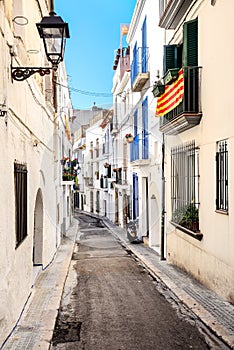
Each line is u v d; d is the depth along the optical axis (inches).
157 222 670.5
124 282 402.6
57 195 666.2
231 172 295.6
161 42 556.1
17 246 263.4
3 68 218.4
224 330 245.4
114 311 299.1
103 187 1384.1
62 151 840.3
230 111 297.0
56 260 544.4
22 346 221.0
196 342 234.7
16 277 259.4
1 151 215.5
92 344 234.1
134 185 850.8
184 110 374.6
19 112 271.7
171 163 490.3
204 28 362.6
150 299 333.1
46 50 251.8
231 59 294.0
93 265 515.5
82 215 1636.3
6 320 225.9
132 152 849.5
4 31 219.0
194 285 367.6
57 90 660.7
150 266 478.0
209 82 347.9
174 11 420.2
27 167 315.6
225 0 306.2
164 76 441.1
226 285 309.4
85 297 342.6
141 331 254.5
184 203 433.4
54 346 231.6
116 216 1206.3
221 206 326.3
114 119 1111.0
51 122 540.7
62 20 247.1
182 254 446.0
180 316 284.2
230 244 299.3
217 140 327.3
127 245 730.8
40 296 330.3
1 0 213.6
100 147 1422.2
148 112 661.9
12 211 245.4
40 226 449.4
